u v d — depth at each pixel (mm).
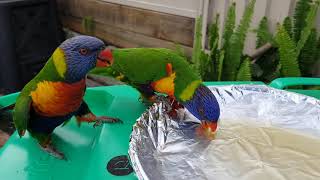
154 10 1870
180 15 1747
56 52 704
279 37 1258
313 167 685
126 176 687
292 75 1282
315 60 1359
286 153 718
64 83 715
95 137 872
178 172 663
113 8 2105
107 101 1029
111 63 773
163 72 780
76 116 879
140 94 955
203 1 1593
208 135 755
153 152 705
